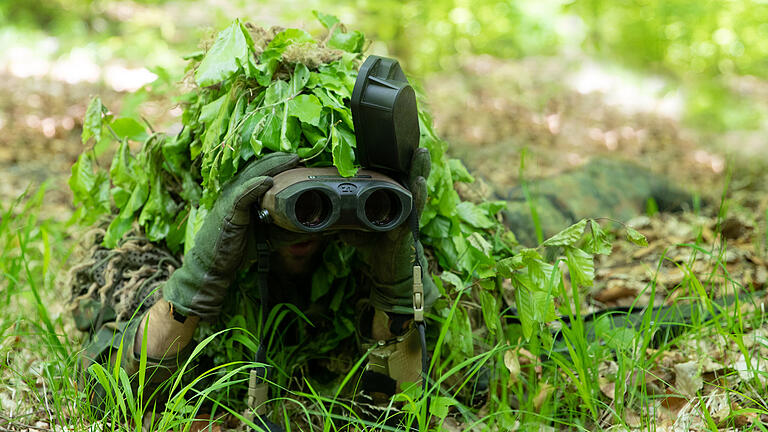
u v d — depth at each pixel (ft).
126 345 6.61
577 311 6.49
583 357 6.56
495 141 21.22
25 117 22.85
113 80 28.58
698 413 6.63
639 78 31.04
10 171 17.69
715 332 7.96
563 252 6.67
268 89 6.33
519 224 12.29
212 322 6.32
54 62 31.01
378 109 5.67
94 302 7.46
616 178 14.65
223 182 6.21
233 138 6.14
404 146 5.89
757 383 6.80
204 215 6.87
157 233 7.40
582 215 13.30
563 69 31.91
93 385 6.57
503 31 33.19
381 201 5.87
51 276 9.31
